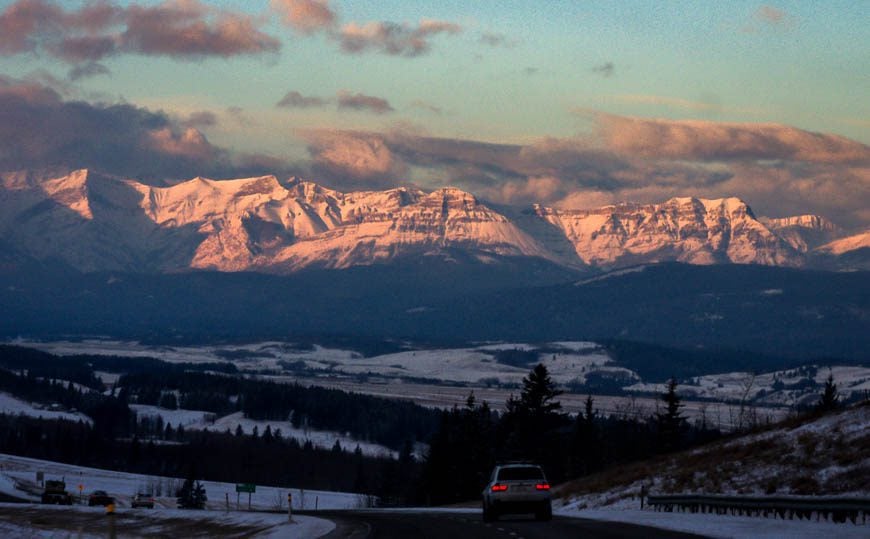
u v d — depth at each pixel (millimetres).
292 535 76688
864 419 94875
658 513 85312
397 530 73375
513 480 77188
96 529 104875
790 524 65688
